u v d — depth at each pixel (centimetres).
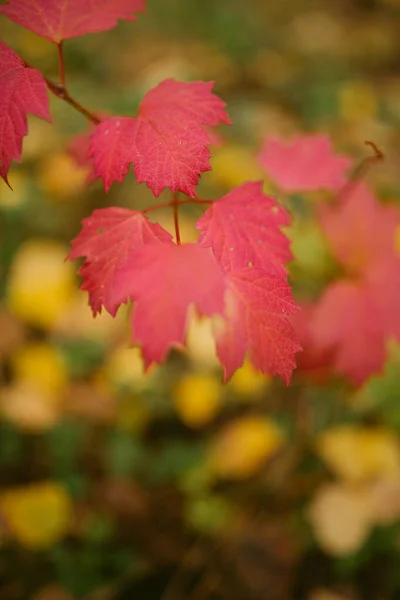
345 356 88
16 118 59
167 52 216
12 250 140
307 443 117
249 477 113
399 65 242
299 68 224
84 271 63
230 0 250
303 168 86
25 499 103
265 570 102
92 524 106
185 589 100
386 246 90
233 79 209
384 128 196
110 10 66
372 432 117
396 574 100
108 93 181
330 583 101
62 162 156
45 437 116
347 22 275
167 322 58
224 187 150
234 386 125
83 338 131
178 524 108
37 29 65
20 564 100
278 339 61
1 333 128
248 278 62
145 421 122
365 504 105
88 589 98
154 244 60
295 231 103
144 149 61
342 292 89
